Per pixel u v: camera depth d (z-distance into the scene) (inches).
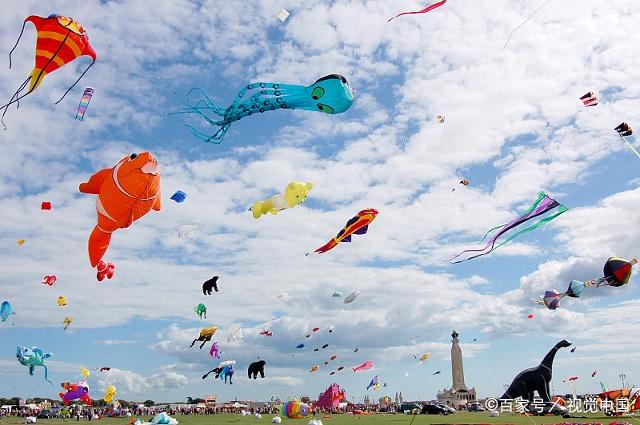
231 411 2979.8
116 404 2529.5
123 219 706.8
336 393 2625.5
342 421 1514.5
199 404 3014.3
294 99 604.7
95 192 721.6
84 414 2342.5
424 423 1328.7
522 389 1784.0
